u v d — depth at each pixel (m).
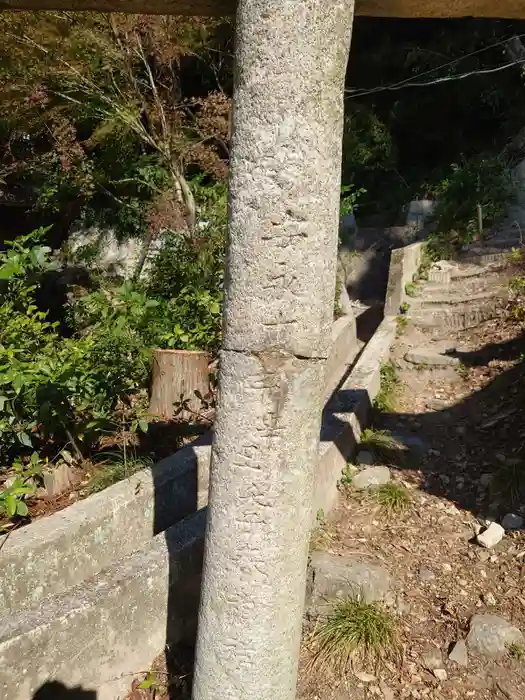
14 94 8.97
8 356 4.46
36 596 3.35
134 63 8.98
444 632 3.41
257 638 2.33
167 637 3.21
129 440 5.04
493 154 13.47
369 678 3.10
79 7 2.46
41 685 2.63
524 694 3.03
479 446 5.36
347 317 8.26
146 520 3.95
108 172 10.57
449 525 4.35
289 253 2.07
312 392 2.21
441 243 10.20
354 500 4.58
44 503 4.26
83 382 4.59
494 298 8.20
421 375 7.10
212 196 8.85
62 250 11.67
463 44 14.99
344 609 3.39
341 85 2.06
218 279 7.78
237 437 2.21
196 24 8.45
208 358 5.80
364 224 14.38
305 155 2.02
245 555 2.26
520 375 6.34
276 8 1.93
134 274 10.27
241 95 2.05
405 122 16.22
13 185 12.40
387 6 2.36
